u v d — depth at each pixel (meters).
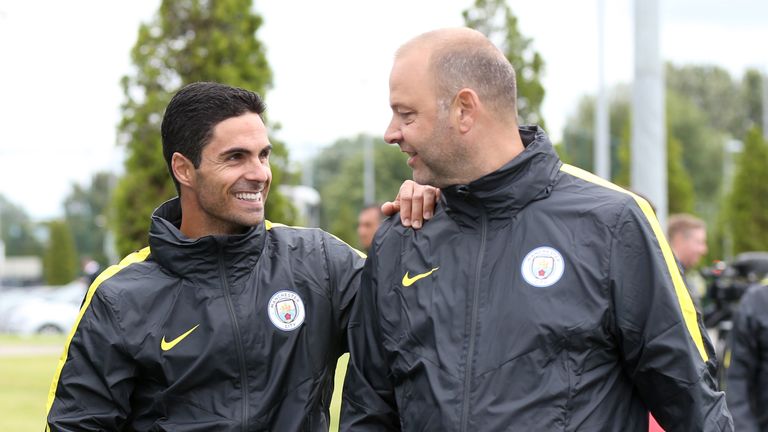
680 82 109.19
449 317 4.58
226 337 5.02
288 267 5.25
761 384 8.17
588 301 4.43
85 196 126.44
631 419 4.56
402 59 4.70
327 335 5.27
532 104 26.23
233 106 5.04
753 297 8.23
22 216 153.12
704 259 61.53
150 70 19.12
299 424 5.09
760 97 106.88
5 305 43.84
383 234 5.01
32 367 21.03
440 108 4.59
